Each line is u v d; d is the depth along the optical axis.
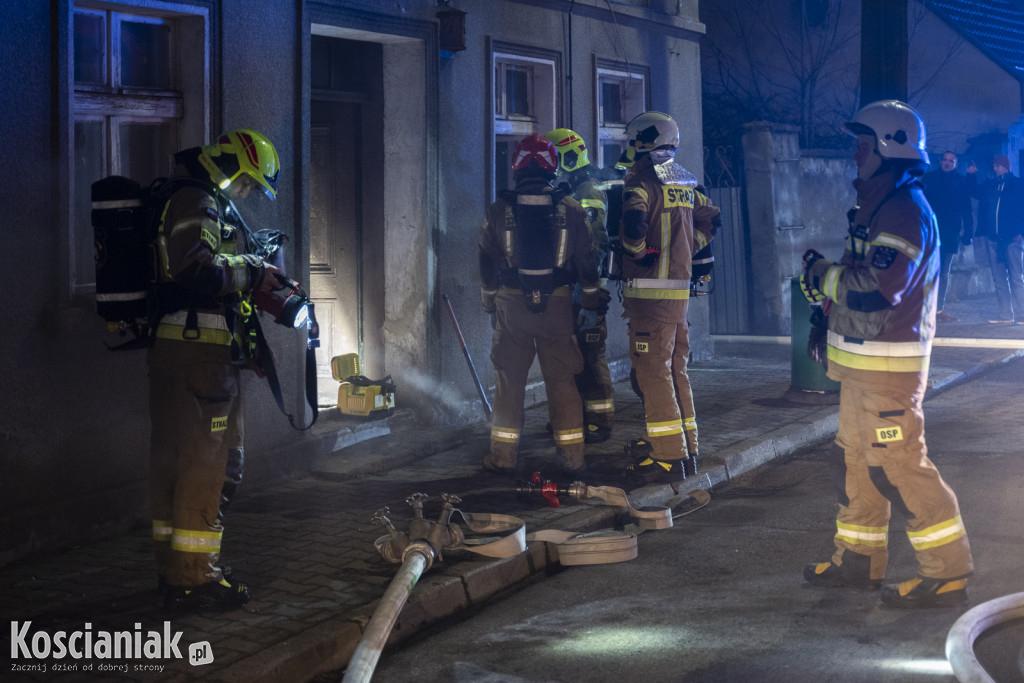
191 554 4.51
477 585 4.98
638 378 6.67
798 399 9.02
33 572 5.04
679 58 10.91
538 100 9.20
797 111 16.42
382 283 8.06
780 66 16.44
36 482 5.29
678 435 6.64
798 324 9.00
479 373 8.48
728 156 13.28
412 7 7.55
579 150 7.29
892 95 10.02
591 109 9.59
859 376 4.62
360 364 8.14
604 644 4.37
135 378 5.76
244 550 5.34
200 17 6.05
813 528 5.91
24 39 5.14
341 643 4.28
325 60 7.63
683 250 6.59
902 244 4.47
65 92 5.30
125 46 5.89
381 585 4.84
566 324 6.64
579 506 6.17
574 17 9.34
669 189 6.52
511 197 6.53
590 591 5.07
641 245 6.39
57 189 5.28
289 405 6.80
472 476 6.83
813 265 4.83
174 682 3.84
